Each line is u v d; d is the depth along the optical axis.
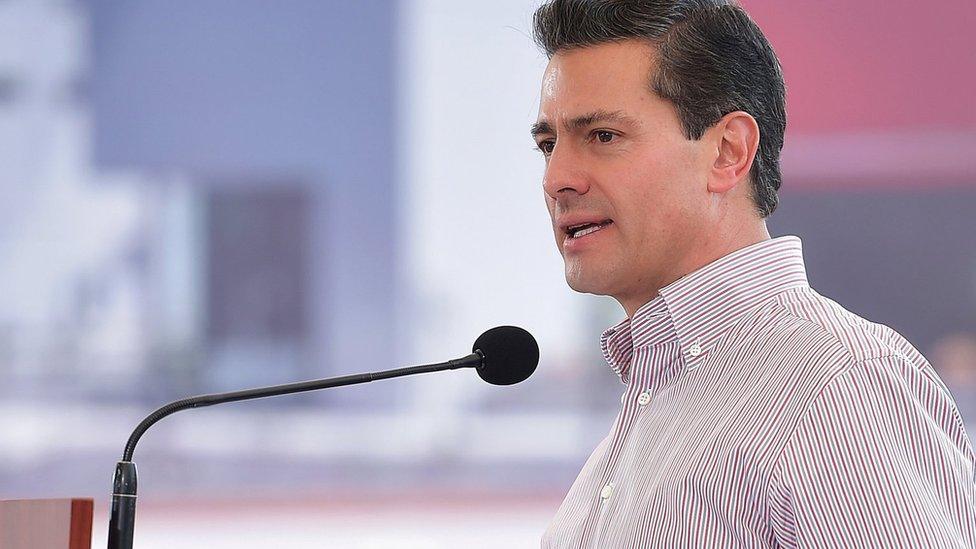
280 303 23.20
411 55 23.31
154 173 23.08
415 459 22.69
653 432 4.47
